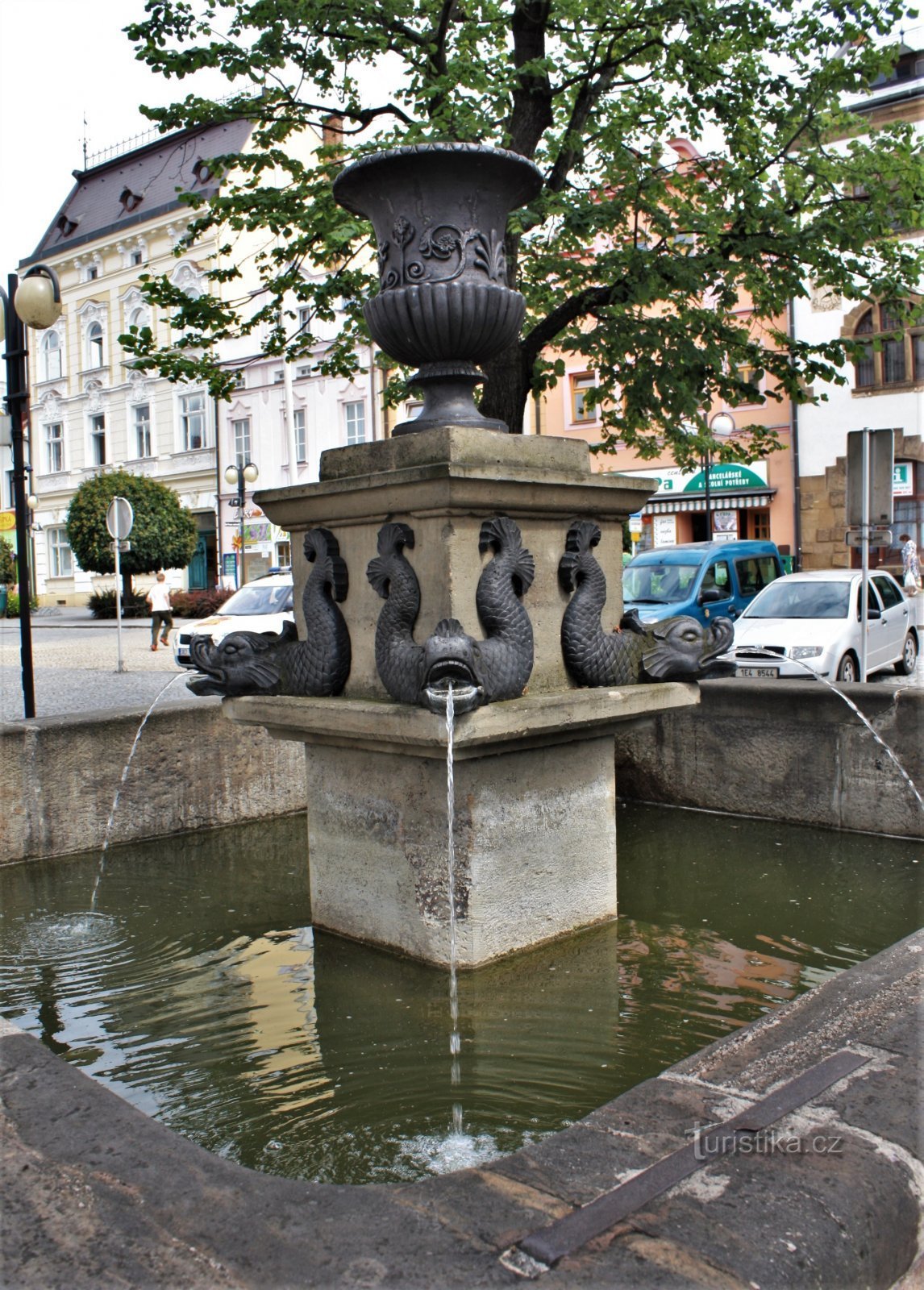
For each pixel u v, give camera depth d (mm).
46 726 6688
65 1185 1838
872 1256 1697
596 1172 1841
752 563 17656
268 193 10523
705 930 4898
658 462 31031
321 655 4652
